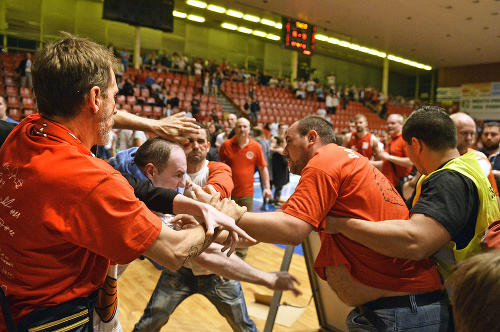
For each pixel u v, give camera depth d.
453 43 18.20
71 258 0.97
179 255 1.00
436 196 1.33
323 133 1.62
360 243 1.41
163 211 1.22
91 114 0.99
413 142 1.55
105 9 12.24
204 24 20.47
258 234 1.31
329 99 18.41
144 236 0.93
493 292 0.54
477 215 1.39
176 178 1.53
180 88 15.20
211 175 2.21
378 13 14.19
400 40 18.16
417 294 1.39
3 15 15.55
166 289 1.92
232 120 7.46
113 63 1.04
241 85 17.67
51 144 0.93
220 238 1.57
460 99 22.52
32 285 0.94
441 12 13.82
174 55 17.53
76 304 1.00
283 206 1.53
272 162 7.04
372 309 1.42
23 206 0.89
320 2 13.11
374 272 1.40
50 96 0.96
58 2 16.53
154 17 12.95
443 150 1.49
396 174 4.80
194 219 1.27
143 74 15.38
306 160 1.63
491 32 16.05
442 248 1.44
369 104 22.41
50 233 0.89
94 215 0.89
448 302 1.45
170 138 1.60
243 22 19.78
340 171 1.40
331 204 1.39
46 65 0.95
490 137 3.84
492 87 21.41
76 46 0.97
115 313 1.25
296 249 4.54
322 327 2.78
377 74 28.64
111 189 0.91
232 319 1.96
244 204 4.43
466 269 0.60
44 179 0.88
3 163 0.96
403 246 1.29
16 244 0.91
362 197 1.40
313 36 14.52
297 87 19.53
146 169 1.51
